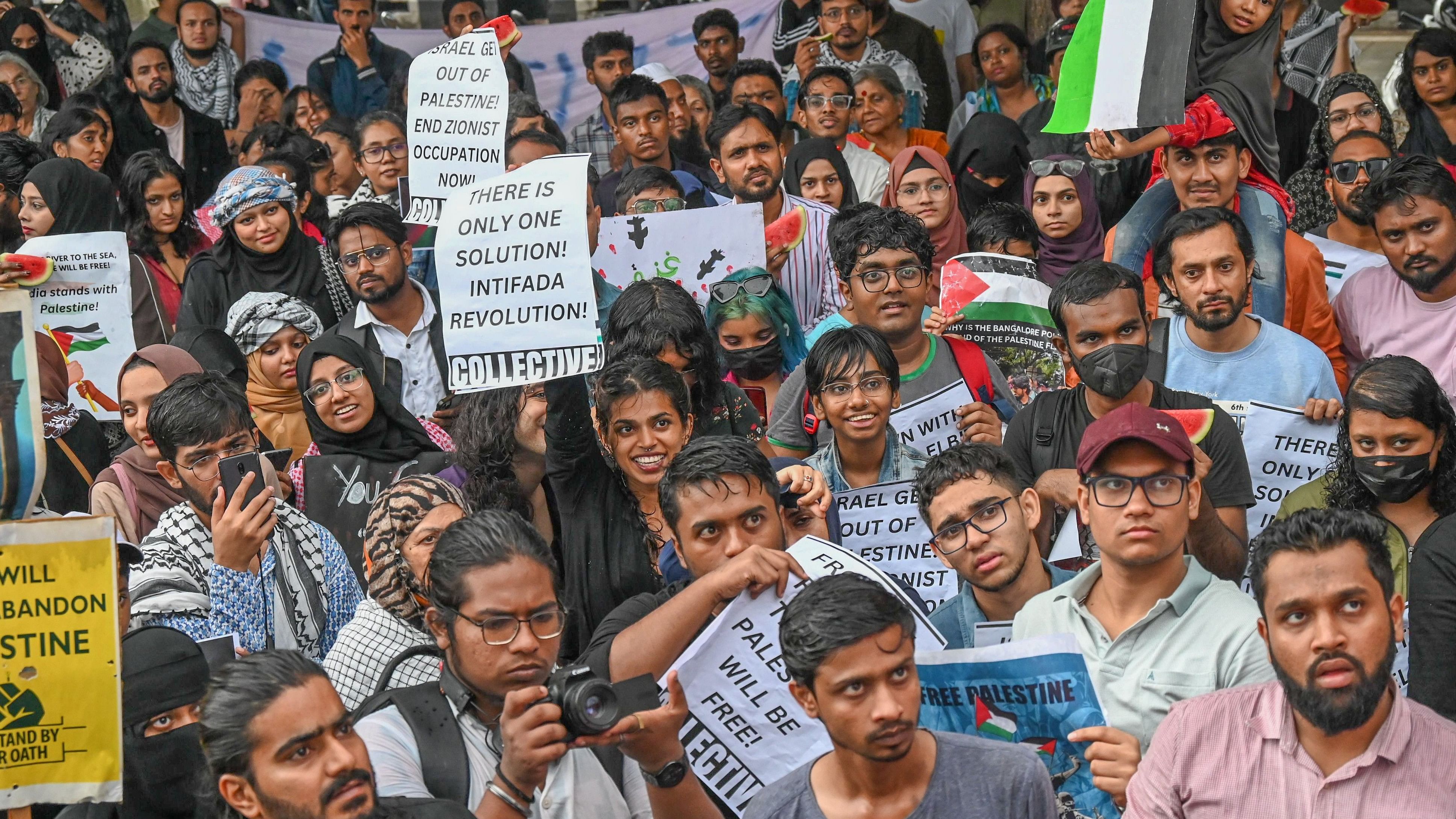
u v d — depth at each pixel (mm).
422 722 3229
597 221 6004
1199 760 3137
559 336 4270
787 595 3348
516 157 6941
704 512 3553
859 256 5277
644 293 4914
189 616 4184
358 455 5176
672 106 8695
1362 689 2900
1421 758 3010
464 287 4277
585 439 4422
